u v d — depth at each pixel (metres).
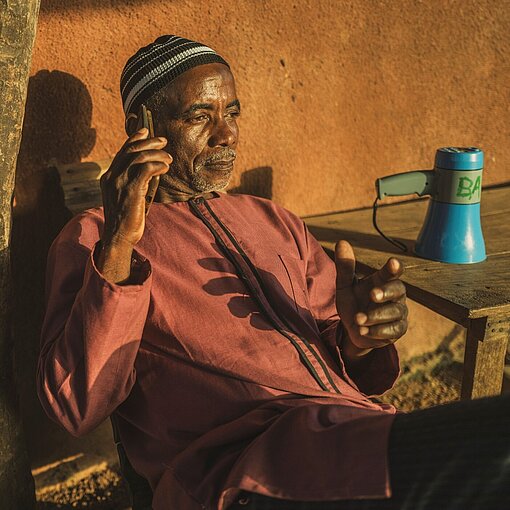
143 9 1.96
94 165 1.92
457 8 2.41
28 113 1.88
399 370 1.52
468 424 0.98
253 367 1.37
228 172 1.62
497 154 2.67
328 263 1.75
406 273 1.77
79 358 1.28
